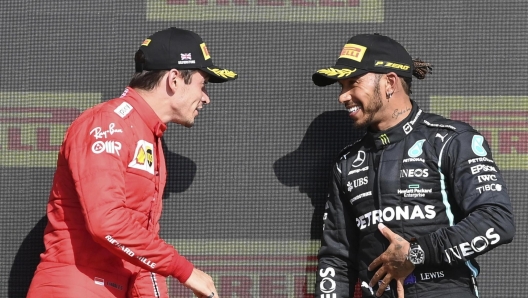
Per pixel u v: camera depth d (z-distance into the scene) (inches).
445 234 378.6
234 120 492.4
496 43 478.6
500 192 381.4
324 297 431.2
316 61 489.1
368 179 418.3
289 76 490.3
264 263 487.5
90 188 344.2
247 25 493.4
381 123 417.4
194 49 400.2
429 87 481.7
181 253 491.8
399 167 405.1
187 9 497.0
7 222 499.8
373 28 486.6
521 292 470.3
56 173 377.1
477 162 389.4
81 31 501.4
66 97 500.1
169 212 493.4
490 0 479.5
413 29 484.1
